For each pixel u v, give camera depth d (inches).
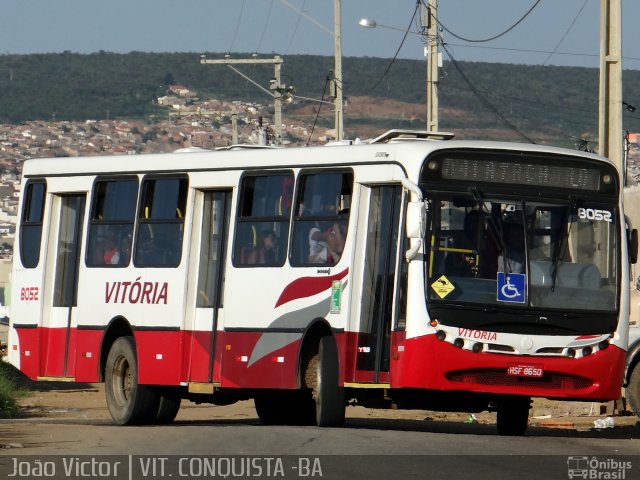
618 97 2076.8
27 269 1913.1
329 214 1539.1
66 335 1861.5
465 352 1413.6
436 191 1438.2
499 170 1454.2
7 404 2332.7
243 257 1632.6
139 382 1743.4
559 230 1454.2
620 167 2070.6
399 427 1769.2
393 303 1451.8
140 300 1750.7
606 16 2086.6
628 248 1486.2
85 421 1925.4
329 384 1521.9
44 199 1895.9
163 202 1742.1
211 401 1787.6
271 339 1587.1
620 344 1457.9
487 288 1425.9
